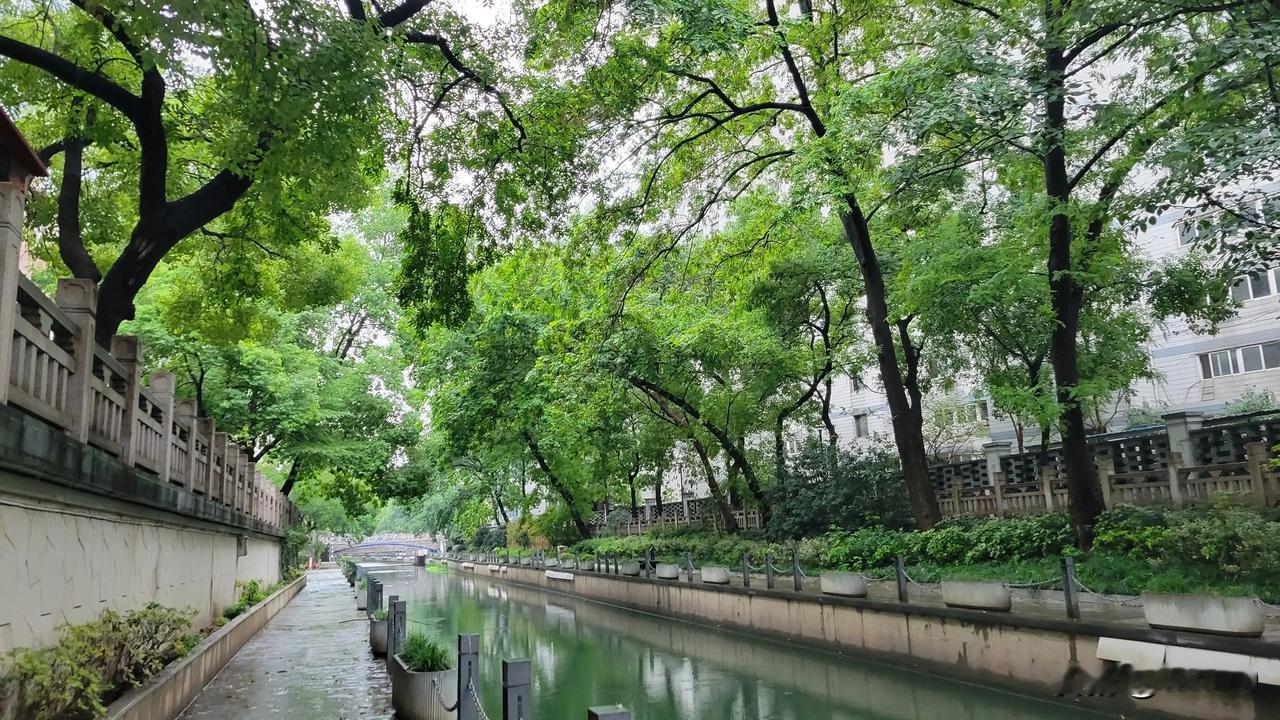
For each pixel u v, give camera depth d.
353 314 30.30
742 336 18.25
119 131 10.62
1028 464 18.75
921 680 11.53
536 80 12.31
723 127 17.52
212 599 13.61
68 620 6.52
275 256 14.39
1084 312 16.84
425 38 10.79
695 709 11.14
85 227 13.26
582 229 16.78
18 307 5.25
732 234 20.08
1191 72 10.31
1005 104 10.48
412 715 8.39
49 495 5.87
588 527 39.03
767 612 16.44
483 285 22.78
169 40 6.55
